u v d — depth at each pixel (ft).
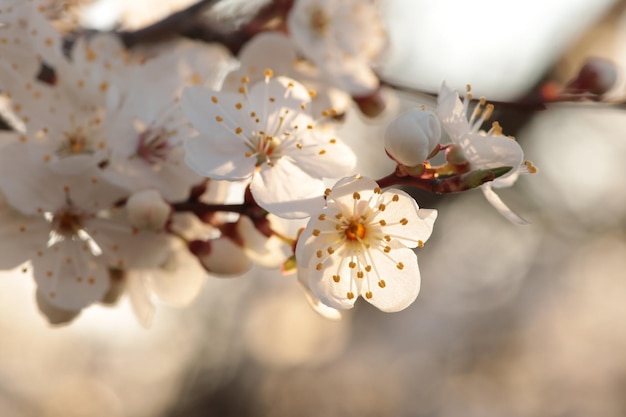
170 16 1.11
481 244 2.70
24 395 3.07
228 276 0.97
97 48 1.01
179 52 1.01
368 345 3.04
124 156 0.95
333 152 0.91
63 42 1.07
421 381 2.96
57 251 0.97
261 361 3.00
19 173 0.95
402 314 2.99
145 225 0.93
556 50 1.80
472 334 2.94
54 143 0.97
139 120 0.97
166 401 3.03
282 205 0.87
